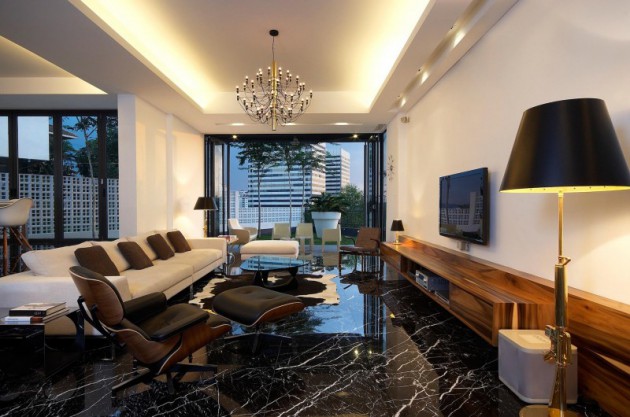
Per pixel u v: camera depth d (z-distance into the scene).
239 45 4.38
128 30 3.98
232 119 6.87
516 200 2.82
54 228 6.91
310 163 9.79
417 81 4.94
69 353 2.56
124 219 5.35
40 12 3.05
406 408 1.95
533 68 2.61
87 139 6.91
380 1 3.44
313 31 4.03
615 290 1.91
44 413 1.91
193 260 4.58
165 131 6.43
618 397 1.74
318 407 1.96
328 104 6.29
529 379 1.97
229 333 3.05
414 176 5.74
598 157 1.55
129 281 3.34
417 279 3.93
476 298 2.51
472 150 3.60
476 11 3.15
